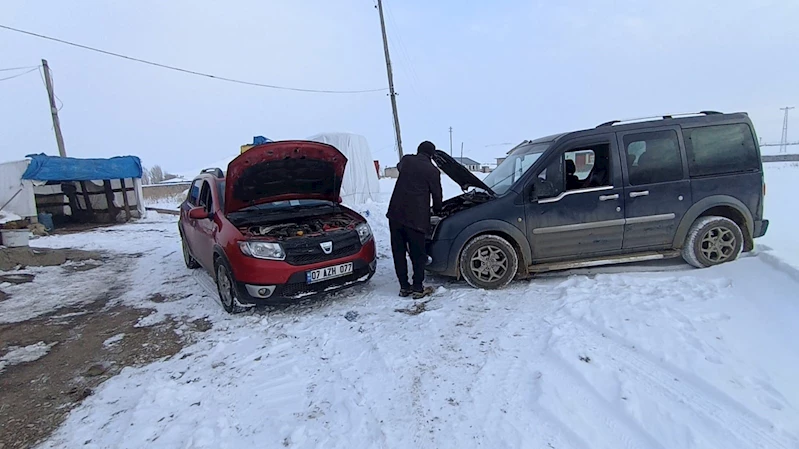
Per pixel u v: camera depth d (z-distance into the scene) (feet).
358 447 7.47
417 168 14.49
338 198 18.20
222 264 14.99
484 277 15.47
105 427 8.80
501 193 15.88
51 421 9.16
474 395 8.72
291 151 14.83
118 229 44.09
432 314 13.16
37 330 14.90
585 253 15.40
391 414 8.32
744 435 7.05
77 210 51.52
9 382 11.07
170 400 9.53
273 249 13.75
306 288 14.05
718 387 8.17
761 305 11.59
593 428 7.48
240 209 15.96
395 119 61.11
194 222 19.35
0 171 41.37
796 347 9.41
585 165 15.64
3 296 19.29
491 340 11.09
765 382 8.27
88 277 22.80
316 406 8.87
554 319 12.00
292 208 17.33
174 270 23.38
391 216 14.70
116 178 47.93
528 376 9.24
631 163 15.03
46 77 54.95
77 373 11.38
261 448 7.67
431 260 15.83
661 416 7.62
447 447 7.30
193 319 14.94
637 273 15.46
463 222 15.28
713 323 10.75
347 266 14.67
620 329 10.78
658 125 15.24
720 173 15.21
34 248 31.42
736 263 15.10
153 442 8.13
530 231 15.21
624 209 15.05
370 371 10.05
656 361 9.34
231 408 9.05
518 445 7.18
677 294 12.91
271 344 12.10
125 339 13.53
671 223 15.19
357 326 12.84
